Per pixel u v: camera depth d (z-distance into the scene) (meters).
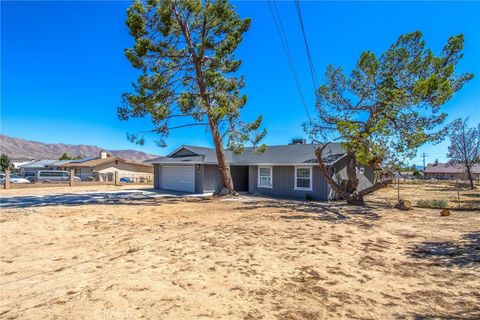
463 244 7.10
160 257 6.14
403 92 12.99
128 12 15.00
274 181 19.77
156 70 16.14
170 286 4.64
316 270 5.38
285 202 16.05
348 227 9.15
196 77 16.67
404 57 13.71
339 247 6.88
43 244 7.18
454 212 12.35
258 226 9.33
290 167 18.94
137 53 15.23
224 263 5.76
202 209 13.18
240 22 17.03
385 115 13.70
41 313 3.77
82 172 40.78
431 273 5.21
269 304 4.03
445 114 13.05
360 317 3.66
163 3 15.09
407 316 3.68
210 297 4.25
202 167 21.12
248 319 3.62
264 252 6.48
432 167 68.00
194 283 4.77
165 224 9.67
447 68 12.71
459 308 3.89
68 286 4.64
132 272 5.27
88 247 6.91
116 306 3.95
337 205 14.73
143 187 28.05
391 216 11.29
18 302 4.09
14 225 9.43
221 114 14.62
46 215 11.31
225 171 18.70
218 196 18.48
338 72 15.13
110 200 16.75
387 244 7.14
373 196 20.75
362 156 13.29
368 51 14.32
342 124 13.11
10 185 24.94
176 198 18.00
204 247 6.90
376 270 5.37
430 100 12.77
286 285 4.70
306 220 10.39
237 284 4.73
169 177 24.19
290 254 6.34
